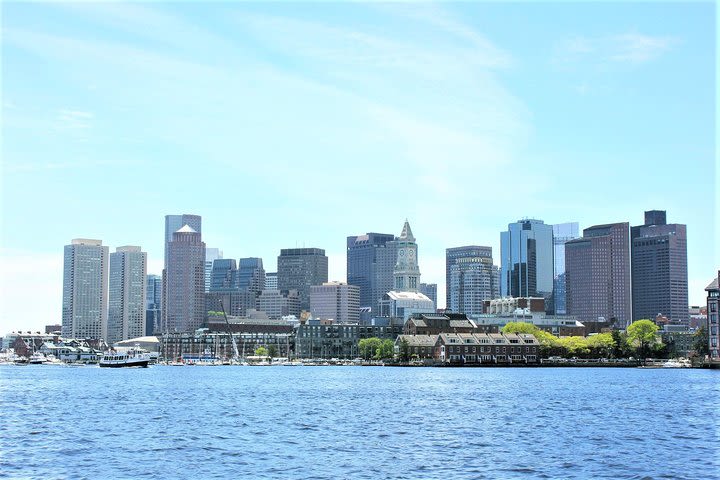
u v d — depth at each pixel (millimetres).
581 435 130000
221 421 150375
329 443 121312
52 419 153750
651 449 115562
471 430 136375
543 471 99250
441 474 97312
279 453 111938
